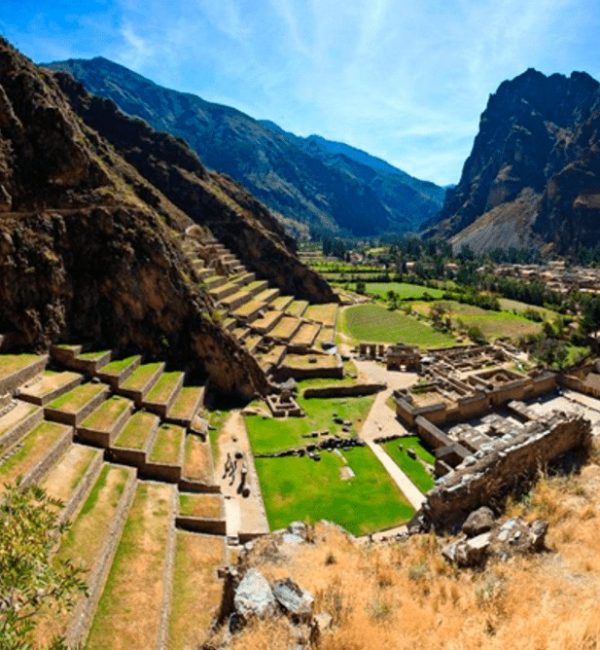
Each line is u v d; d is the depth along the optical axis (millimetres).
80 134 63312
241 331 60938
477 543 14930
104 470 30484
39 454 28141
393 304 110188
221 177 123875
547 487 17969
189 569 25453
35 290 40469
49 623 18234
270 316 72500
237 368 50406
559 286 148375
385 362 70375
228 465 37625
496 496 18281
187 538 28047
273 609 11266
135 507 28672
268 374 56062
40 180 50469
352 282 147875
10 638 7957
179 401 42281
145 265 47312
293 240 126875
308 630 10891
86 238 45344
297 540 16578
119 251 46031
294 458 40094
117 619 20766
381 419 49875
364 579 14586
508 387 55094
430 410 48594
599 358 72188
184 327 48844
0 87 48906
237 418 46375
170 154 103812
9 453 27797
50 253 42062
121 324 45312
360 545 17531
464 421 51094
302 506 33500
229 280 78875
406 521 32094
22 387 35094
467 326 91938
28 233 41656
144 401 38938
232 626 11211
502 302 127938
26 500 9375
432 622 12273
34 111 51562
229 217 99688
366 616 12289
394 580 14539
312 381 58156
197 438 39156
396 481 37656
